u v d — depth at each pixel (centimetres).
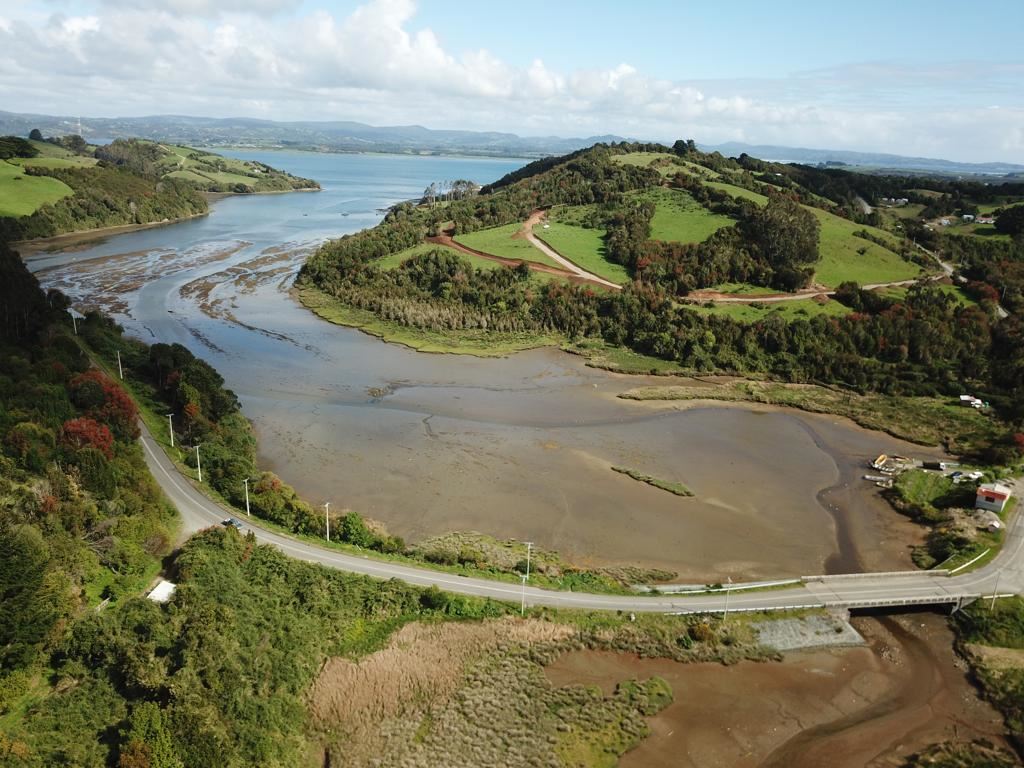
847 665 5978
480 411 11144
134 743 4094
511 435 10269
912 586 6875
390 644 5859
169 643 5109
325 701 5297
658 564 7294
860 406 12019
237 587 5972
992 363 12900
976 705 5609
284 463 9038
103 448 7225
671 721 5300
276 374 12406
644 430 10738
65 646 4881
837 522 8331
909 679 5869
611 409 11538
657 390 12394
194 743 4219
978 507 8356
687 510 8394
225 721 4662
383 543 7081
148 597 5681
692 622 6275
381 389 11906
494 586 6588
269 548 6725
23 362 8588
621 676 5706
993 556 7375
